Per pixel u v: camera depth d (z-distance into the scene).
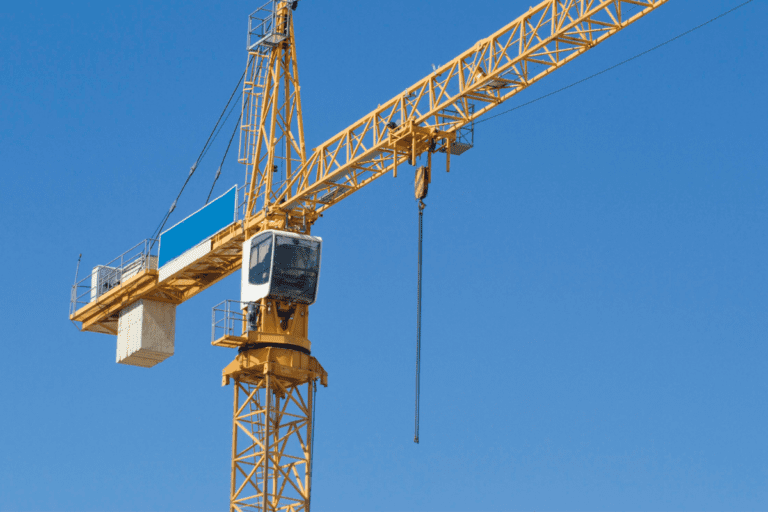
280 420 85.62
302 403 85.69
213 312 85.44
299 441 85.12
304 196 83.19
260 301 84.69
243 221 86.62
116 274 96.31
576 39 69.94
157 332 93.12
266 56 88.12
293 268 83.50
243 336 84.38
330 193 82.94
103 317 97.25
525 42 70.94
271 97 87.25
